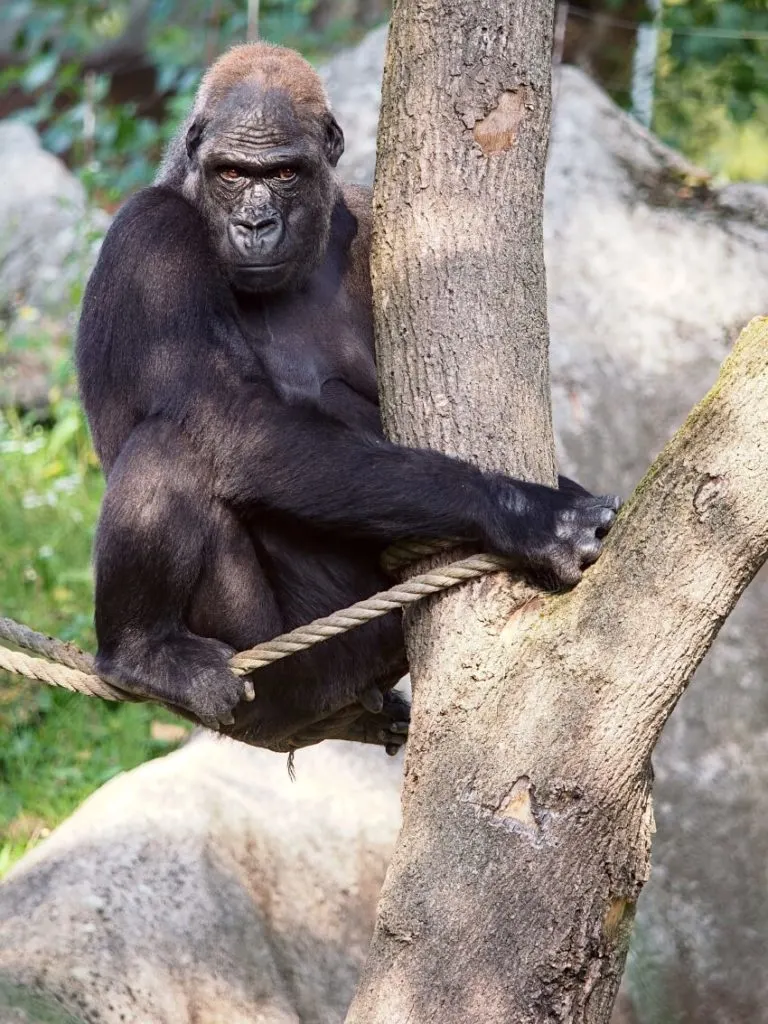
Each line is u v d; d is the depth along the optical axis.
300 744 12.34
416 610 10.11
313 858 15.11
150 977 12.77
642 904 17.91
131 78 43.00
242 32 31.64
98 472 24.98
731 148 30.16
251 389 10.76
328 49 33.38
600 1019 9.46
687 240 20.95
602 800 9.25
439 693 9.70
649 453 19.50
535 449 10.25
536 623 9.56
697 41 26.98
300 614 11.40
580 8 27.39
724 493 9.05
